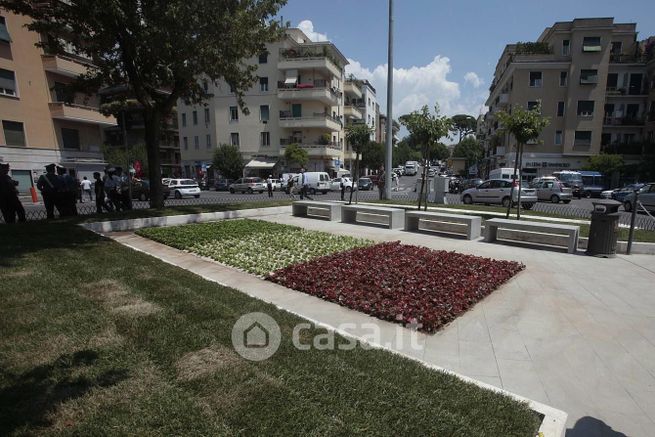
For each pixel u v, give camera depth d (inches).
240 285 237.3
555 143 1604.3
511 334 175.2
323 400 110.4
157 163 548.1
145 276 224.5
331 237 390.9
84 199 1072.2
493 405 113.0
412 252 311.6
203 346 138.2
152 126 538.9
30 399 105.1
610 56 1669.5
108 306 173.8
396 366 133.3
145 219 446.0
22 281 205.6
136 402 105.0
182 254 318.7
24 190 1083.3
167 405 104.0
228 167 1722.4
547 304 212.2
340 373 125.2
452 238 404.8
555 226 348.8
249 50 519.5
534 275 267.3
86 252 281.1
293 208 584.7
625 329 181.6
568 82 1550.2
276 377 120.8
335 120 1818.4
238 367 125.1
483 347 162.7
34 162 1105.4
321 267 263.1
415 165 3336.6
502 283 246.7
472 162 3068.4
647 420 119.4
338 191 1496.1
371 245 348.8
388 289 218.4
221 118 1800.0
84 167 1243.8
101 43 458.0
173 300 184.2
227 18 440.5
